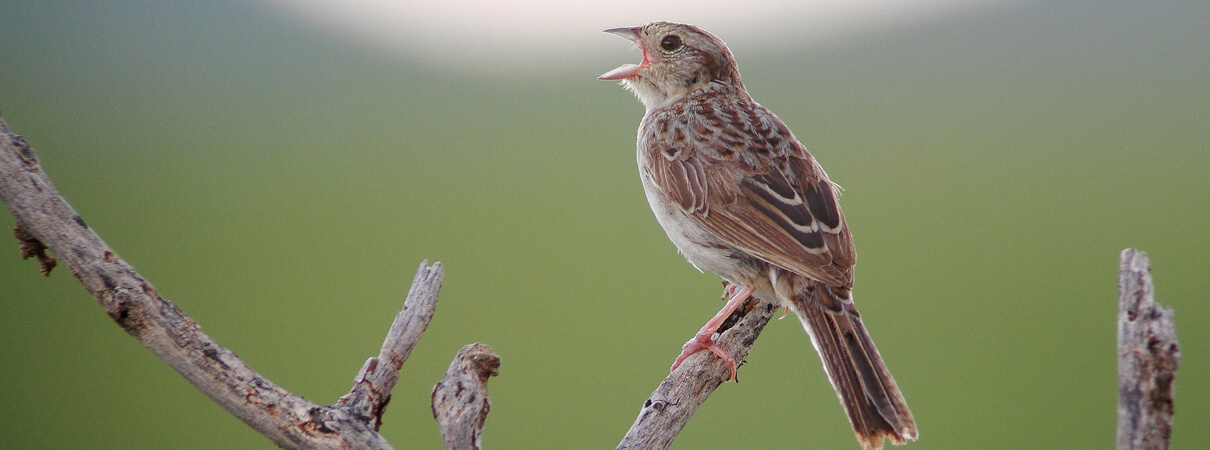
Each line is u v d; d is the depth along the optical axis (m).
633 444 7.48
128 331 5.45
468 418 5.51
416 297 6.34
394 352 6.07
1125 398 5.11
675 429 7.70
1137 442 5.04
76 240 5.53
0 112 5.79
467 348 5.78
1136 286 5.25
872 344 8.04
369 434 5.58
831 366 8.03
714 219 9.18
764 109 10.40
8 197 5.58
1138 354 5.10
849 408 7.74
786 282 8.64
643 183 10.00
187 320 5.50
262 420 5.47
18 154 5.68
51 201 5.59
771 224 8.87
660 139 9.82
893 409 7.60
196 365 5.44
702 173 9.39
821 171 9.70
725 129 9.72
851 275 8.50
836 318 8.29
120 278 5.48
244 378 5.46
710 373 8.13
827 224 8.88
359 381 5.95
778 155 9.46
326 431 5.50
